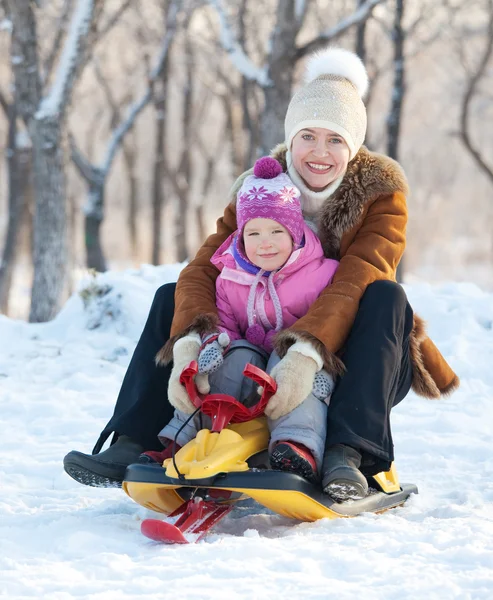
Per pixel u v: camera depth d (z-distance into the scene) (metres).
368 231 6.99
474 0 46.12
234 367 6.52
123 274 17.11
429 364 7.27
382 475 7.05
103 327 15.72
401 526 6.13
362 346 6.39
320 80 7.32
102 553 5.55
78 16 25.80
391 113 37.75
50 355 14.58
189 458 6.00
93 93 61.75
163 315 7.08
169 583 4.96
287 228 6.60
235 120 55.34
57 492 7.75
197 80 64.81
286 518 6.60
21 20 25.91
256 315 6.76
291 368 6.18
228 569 5.16
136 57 57.16
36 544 5.98
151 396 6.83
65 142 26.30
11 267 44.06
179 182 56.41
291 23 26.84
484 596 4.73
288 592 4.80
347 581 5.04
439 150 100.62
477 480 8.31
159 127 52.78
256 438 6.25
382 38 53.62
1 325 16.09
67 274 26.66
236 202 7.46
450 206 110.06
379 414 6.28
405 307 6.58
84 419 11.17
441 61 63.16
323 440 6.26
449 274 85.62
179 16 48.66
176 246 56.66
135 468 6.19
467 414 11.50
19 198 43.81
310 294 6.71
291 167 7.27
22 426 10.81
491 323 15.32
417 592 4.75
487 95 60.78
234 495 6.75
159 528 5.72
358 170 7.16
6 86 48.72
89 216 39.94
